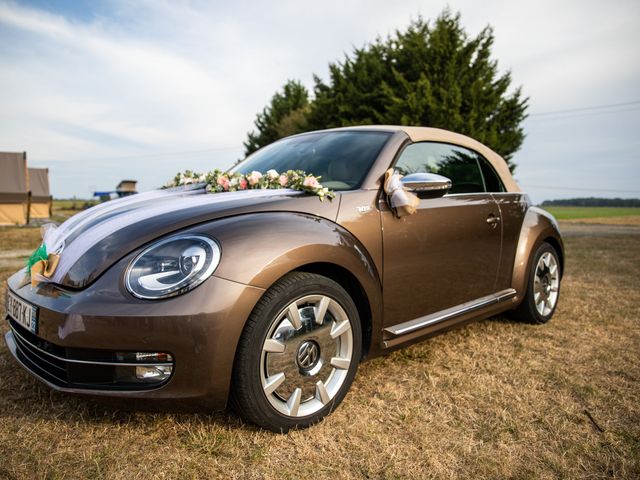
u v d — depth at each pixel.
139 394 1.63
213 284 1.64
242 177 2.38
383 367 2.57
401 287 2.30
